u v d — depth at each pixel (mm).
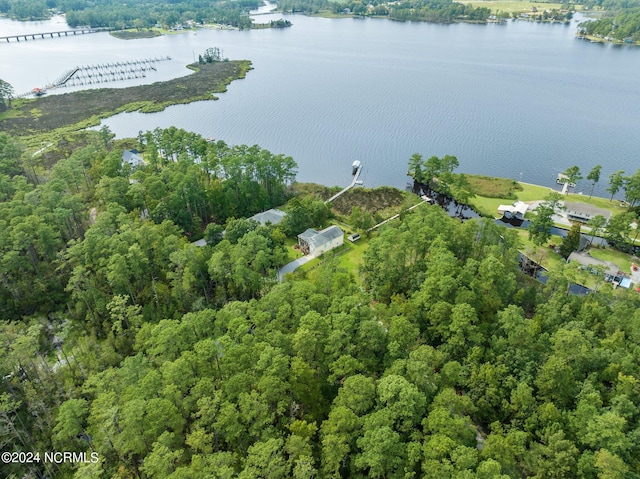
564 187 179875
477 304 90438
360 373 76250
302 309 85625
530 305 101812
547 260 134875
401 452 62469
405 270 109375
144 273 108812
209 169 158000
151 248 112562
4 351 84062
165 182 144750
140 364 76125
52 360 96250
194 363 75188
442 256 99125
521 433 67625
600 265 114312
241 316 86625
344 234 143250
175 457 60500
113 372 76625
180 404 69438
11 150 160000
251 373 72375
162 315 100688
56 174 144375
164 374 71875
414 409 67438
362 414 69125
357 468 64125
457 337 82312
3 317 103875
